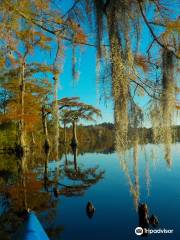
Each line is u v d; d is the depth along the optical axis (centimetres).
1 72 2577
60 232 714
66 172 1714
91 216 837
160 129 409
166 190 1073
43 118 3072
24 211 869
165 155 434
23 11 429
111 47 346
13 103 2870
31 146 3488
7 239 659
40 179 1483
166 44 359
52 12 422
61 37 430
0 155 2805
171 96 383
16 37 486
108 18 346
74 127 4369
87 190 1171
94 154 3034
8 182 1408
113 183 1300
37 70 2484
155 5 333
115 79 355
